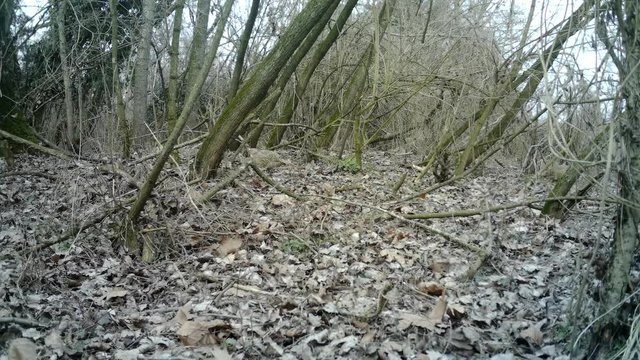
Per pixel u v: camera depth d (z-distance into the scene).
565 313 4.15
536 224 6.60
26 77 12.17
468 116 9.95
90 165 8.20
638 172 3.17
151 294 4.80
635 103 3.13
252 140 10.91
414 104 11.79
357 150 9.98
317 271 5.24
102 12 12.31
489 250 5.29
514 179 9.46
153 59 13.55
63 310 4.31
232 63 13.05
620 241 3.30
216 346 3.85
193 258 5.45
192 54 10.75
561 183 6.63
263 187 8.05
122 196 6.12
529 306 4.45
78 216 5.98
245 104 7.68
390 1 10.51
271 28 12.80
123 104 9.16
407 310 4.39
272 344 3.86
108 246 5.59
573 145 6.14
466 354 3.77
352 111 10.58
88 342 3.88
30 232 5.91
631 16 3.11
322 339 3.91
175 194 6.55
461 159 9.31
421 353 3.75
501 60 9.90
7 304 4.20
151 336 4.02
